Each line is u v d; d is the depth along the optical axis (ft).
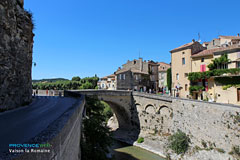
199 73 117.60
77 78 400.06
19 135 22.18
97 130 68.49
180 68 138.92
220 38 147.64
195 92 124.36
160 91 214.07
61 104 60.95
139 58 219.41
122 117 151.94
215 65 112.88
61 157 16.85
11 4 45.91
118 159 94.48
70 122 22.99
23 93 55.21
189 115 93.09
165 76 214.48
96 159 56.90
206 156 75.36
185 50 135.54
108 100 130.82
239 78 97.60
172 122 107.55
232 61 103.76
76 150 33.86
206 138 79.87
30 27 60.29
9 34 45.03
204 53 122.83
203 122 82.58
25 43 56.44
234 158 65.10
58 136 15.46
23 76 55.11
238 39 129.39
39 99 83.20
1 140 19.85
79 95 78.89
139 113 136.67
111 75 272.10
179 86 138.21
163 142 107.45
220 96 106.32
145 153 104.12
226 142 69.87
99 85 297.94
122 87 199.93
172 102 108.17
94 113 91.76
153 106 124.36
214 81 111.14
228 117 70.23
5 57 43.09
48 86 276.82
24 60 55.72
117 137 137.39
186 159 82.89
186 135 93.66
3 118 34.76
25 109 48.42
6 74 43.70
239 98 97.19
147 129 128.16
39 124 29.12
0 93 40.88
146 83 207.21
